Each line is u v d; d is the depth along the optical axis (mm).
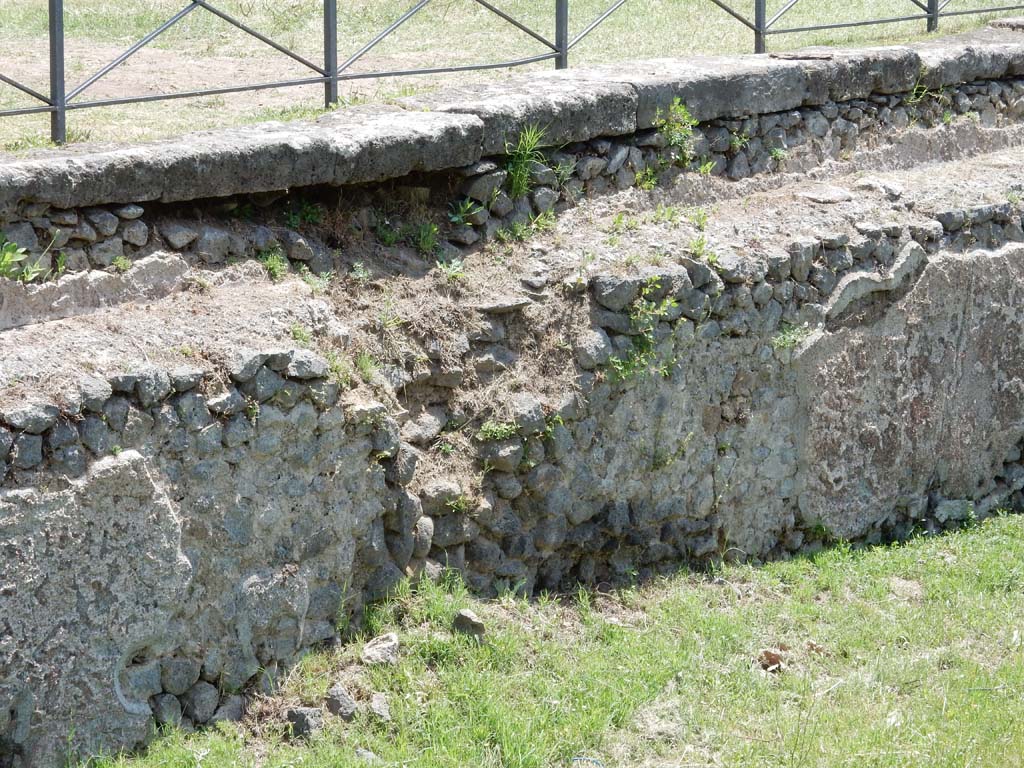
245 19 11367
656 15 11500
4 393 4281
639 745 5035
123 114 7043
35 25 10945
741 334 6609
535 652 5484
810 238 6906
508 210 6410
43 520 4262
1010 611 6383
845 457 7156
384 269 5898
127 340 4758
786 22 11242
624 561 6379
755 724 5230
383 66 9164
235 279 5387
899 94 8414
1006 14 11453
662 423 6367
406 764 4691
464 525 5719
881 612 6328
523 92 6723
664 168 7152
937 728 5219
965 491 7836
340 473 5195
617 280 6156
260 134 5645
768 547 6941
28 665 4285
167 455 4625
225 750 4695
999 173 8328
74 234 4961
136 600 4543
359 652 5242
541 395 5941
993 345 7770
